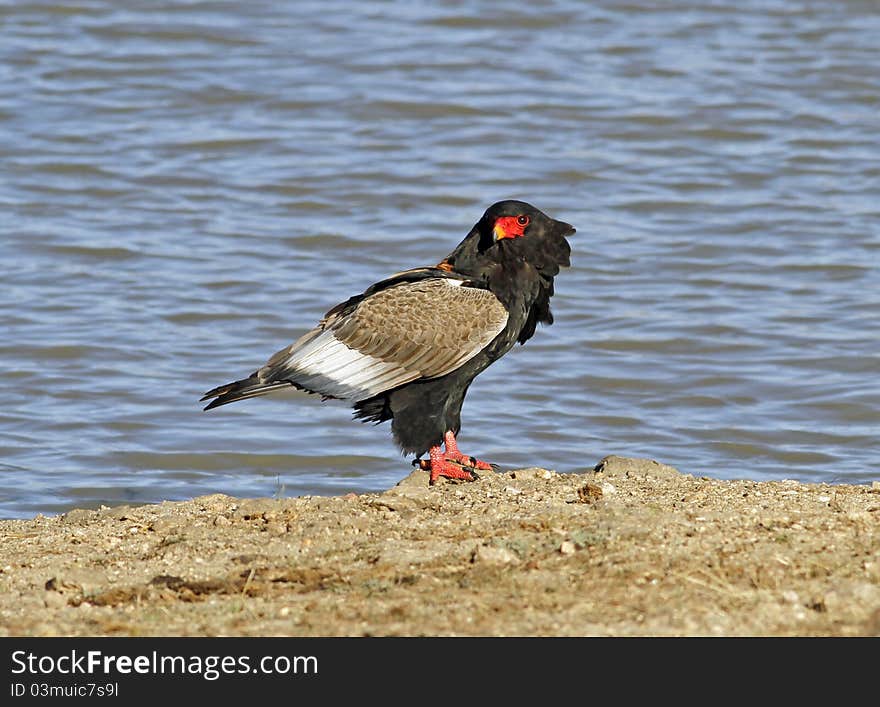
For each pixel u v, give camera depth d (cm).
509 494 1067
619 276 2277
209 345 1955
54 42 3397
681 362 1922
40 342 1936
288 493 1469
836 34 3619
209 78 3212
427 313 1162
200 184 2661
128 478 1518
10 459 1569
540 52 3459
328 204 2583
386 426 1705
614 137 2961
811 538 888
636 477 1145
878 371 1872
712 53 3481
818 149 2908
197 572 890
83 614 817
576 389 1830
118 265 2264
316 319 2059
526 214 1192
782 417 1728
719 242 2420
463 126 2998
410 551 897
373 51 3425
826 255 2358
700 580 806
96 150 2792
